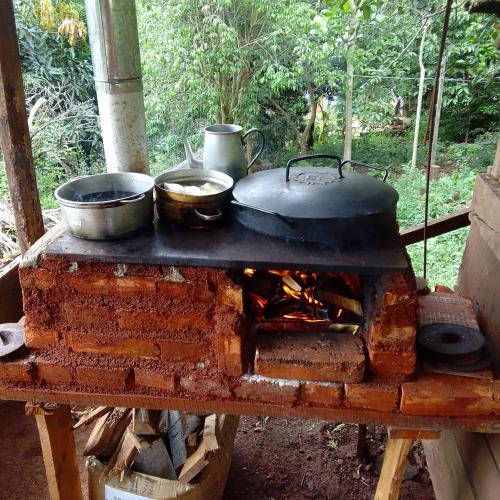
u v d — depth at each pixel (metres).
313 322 1.46
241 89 5.86
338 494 1.95
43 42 5.09
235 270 1.31
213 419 1.67
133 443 1.58
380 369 1.33
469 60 6.31
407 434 1.33
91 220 1.29
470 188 5.09
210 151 1.62
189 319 1.34
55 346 1.43
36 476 2.05
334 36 5.86
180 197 1.35
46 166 4.72
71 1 5.23
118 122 1.68
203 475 1.59
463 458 1.63
